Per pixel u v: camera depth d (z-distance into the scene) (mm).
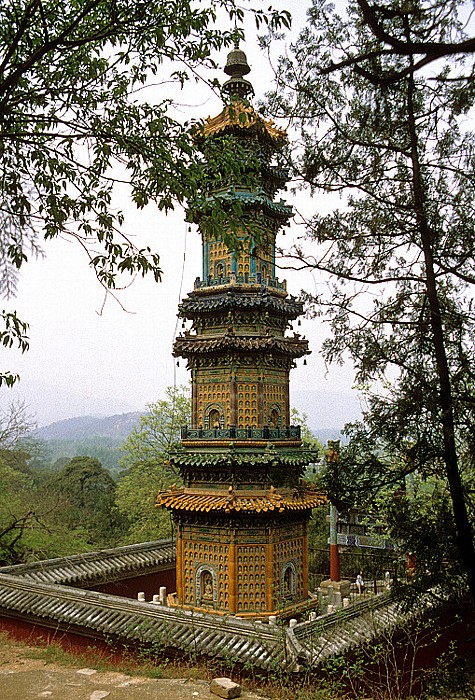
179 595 26203
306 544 27562
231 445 25422
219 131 26516
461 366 12656
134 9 11539
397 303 13148
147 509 52531
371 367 13031
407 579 15656
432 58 6902
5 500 46875
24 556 43906
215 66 12852
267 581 25031
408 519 14508
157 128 11836
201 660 19781
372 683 19781
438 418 12672
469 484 14117
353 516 36594
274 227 28734
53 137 11984
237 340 26156
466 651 20922
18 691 15625
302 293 13555
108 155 12016
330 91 12906
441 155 12922
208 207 12531
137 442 56625
